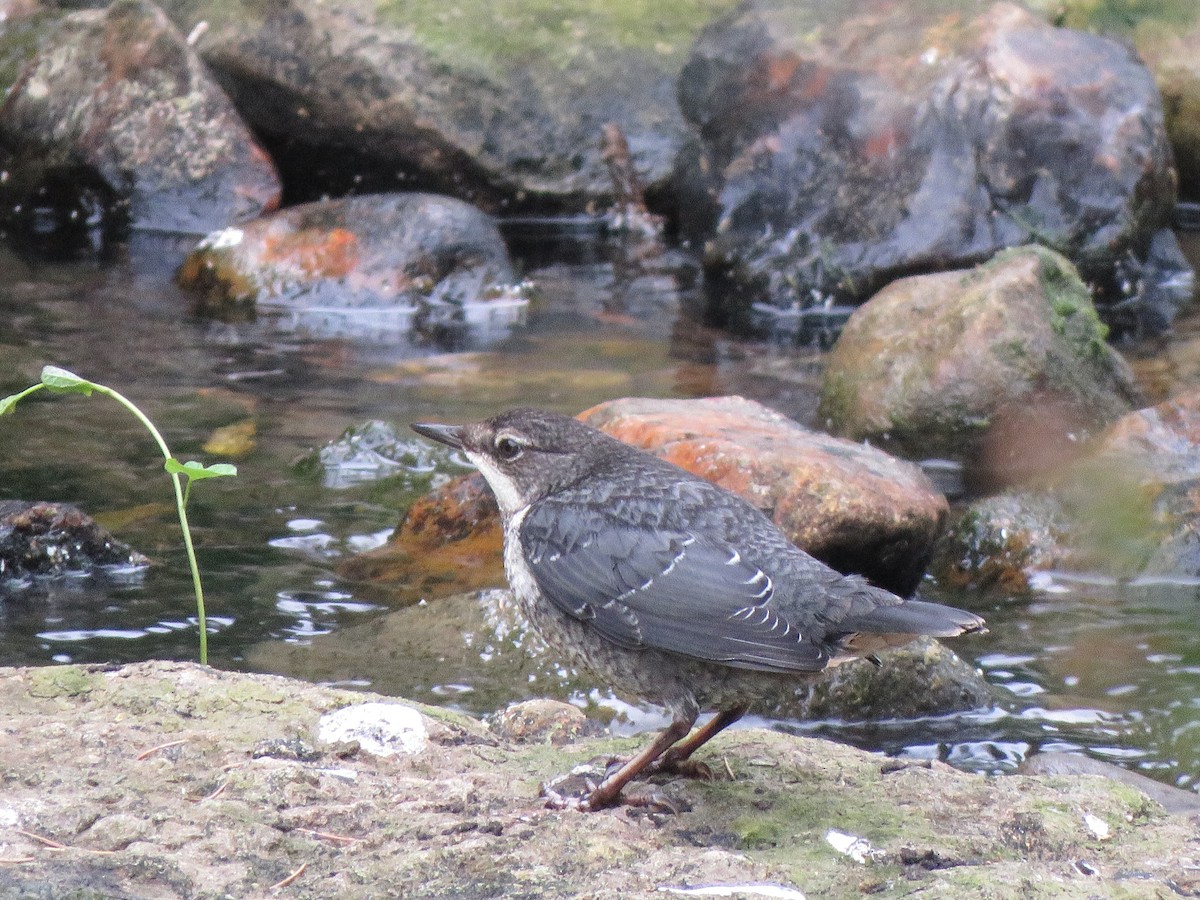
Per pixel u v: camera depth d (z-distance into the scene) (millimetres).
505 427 7051
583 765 6547
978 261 16922
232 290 17188
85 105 19812
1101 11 20391
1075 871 5672
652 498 6582
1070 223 16938
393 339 16047
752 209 18234
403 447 12477
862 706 8820
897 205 17219
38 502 10555
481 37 20312
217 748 6379
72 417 13289
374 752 6551
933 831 6008
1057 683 9219
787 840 5926
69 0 21969
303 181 20938
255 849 5578
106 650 9188
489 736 6934
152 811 5793
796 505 9945
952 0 18406
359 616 9789
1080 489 11219
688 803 6250
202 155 19656
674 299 17828
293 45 20000
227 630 9531
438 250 17312
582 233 20719
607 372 14961
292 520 11336
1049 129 17062
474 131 20250
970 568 10906
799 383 14734
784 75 18438
